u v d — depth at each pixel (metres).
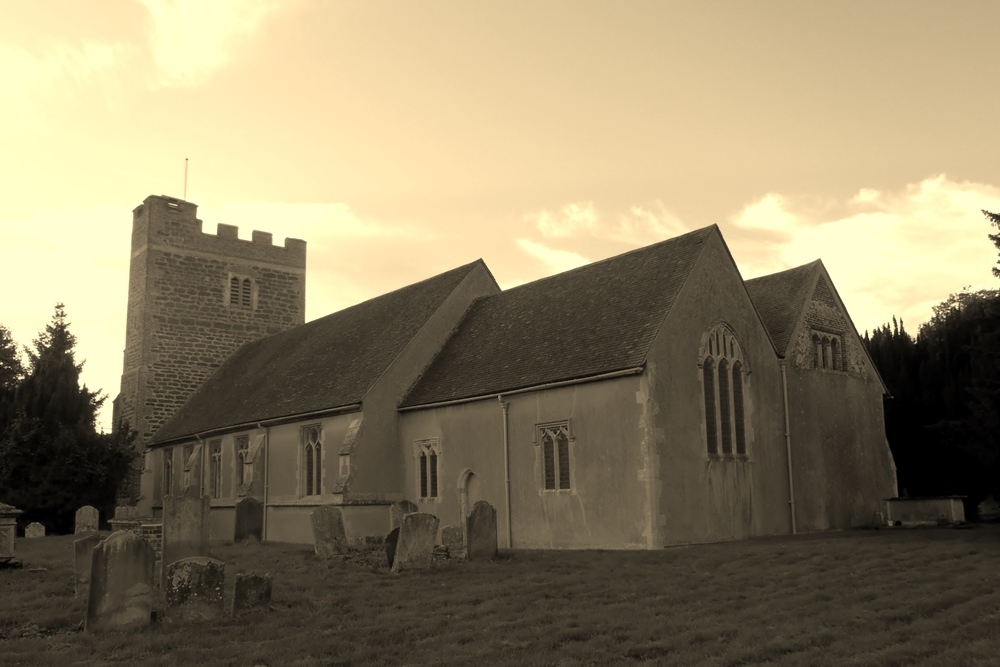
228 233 50.06
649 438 23.09
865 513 30.69
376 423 30.34
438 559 20.36
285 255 52.00
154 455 44.97
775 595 14.72
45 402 40.72
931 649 10.45
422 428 30.12
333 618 13.50
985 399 24.47
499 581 17.23
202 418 41.81
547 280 32.75
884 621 12.27
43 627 13.10
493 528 21.03
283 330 51.00
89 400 42.03
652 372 23.67
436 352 32.81
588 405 24.62
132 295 48.75
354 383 31.72
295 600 15.07
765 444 27.27
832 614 12.82
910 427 35.25
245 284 50.44
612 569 18.59
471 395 27.97
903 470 35.41
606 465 23.94
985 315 25.94
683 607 13.85
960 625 11.88
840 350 31.64
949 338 35.00
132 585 12.99
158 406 46.47
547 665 10.22
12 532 20.12
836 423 30.45
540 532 25.48
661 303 25.23
